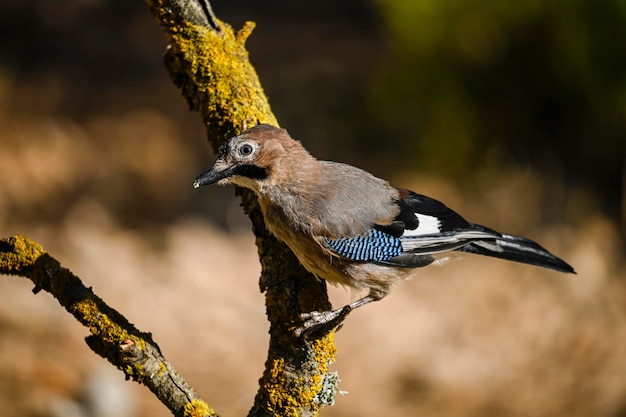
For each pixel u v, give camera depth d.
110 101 18.91
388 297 12.70
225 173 6.39
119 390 10.43
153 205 15.49
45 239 14.15
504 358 11.62
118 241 14.26
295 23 22.08
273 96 18.64
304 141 17.03
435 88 14.49
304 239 6.63
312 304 5.75
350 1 22.59
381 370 11.30
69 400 10.29
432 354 11.63
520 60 14.06
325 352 5.42
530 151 14.65
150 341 5.02
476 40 13.98
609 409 10.54
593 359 11.52
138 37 21.44
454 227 7.06
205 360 11.41
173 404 5.00
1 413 9.86
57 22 21.50
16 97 18.91
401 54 14.48
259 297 12.96
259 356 11.67
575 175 14.42
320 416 10.32
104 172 16.45
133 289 12.76
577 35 13.21
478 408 10.64
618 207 14.13
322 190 6.65
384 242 6.78
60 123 17.94
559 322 12.23
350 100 18.08
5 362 10.80
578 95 13.90
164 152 17.12
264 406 5.38
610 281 12.98
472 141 14.62
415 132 15.85
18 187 15.77
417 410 10.58
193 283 13.12
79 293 4.96
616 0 12.84
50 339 11.36
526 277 13.05
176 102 19.02
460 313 12.45
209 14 6.32
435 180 15.04
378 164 16.09
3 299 11.98
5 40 20.75
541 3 13.33
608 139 13.95
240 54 6.41
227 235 14.54
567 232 13.79
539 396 10.86
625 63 13.14
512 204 14.36
